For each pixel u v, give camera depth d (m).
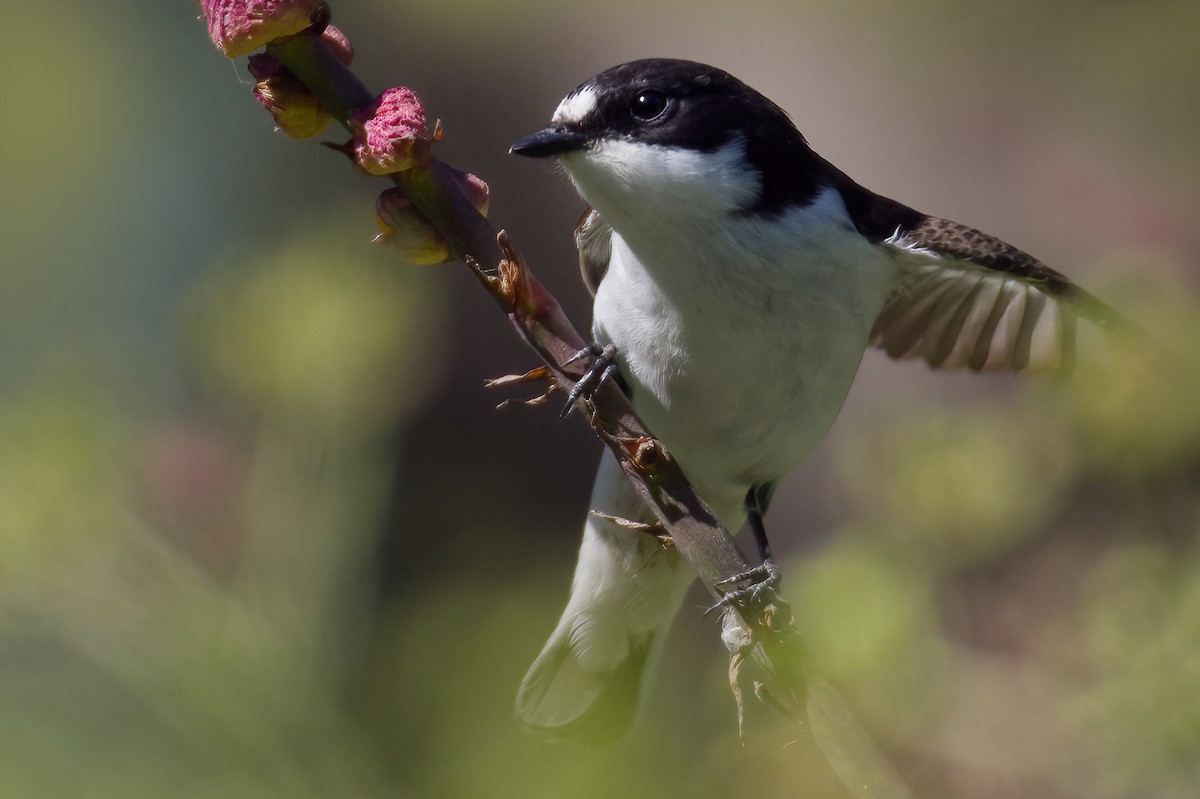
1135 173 10.97
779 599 4.14
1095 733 5.69
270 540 4.80
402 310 5.31
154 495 4.91
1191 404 6.32
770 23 14.30
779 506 11.42
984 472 6.20
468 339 11.36
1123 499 6.44
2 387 5.64
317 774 3.18
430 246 3.76
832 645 5.43
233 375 5.16
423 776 3.02
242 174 10.88
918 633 5.61
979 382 11.18
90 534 4.31
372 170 3.59
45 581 4.11
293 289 5.20
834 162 13.46
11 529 4.18
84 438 4.63
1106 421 6.36
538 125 13.18
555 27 13.63
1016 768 5.85
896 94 13.67
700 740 4.55
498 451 11.12
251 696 3.37
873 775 4.07
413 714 3.06
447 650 3.08
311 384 5.13
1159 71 12.12
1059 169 11.51
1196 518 6.30
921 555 6.23
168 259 10.11
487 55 13.41
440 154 12.96
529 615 3.14
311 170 11.23
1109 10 12.39
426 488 10.23
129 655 3.66
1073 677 6.04
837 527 10.84
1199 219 9.64
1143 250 9.18
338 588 4.71
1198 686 5.52
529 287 3.80
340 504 4.96
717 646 8.91
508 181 12.90
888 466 6.32
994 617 6.32
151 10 10.48
